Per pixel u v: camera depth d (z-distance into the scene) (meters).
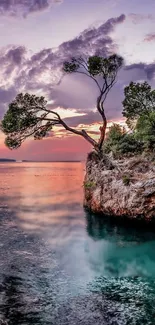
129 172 29.09
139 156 33.47
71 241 23.59
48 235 25.36
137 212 25.95
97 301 13.38
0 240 23.47
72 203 43.75
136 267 17.77
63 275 16.42
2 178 100.25
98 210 31.16
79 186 71.38
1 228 27.70
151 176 27.03
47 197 50.66
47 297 13.74
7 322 11.66
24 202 44.59
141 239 24.05
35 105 31.36
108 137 44.03
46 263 18.27
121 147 37.81
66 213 35.50
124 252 20.66
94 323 11.66
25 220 31.50
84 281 15.62
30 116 31.25
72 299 13.59
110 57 31.75
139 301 13.41
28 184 76.88
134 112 35.56
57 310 12.60
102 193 30.81
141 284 15.30
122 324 11.60
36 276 16.19
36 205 41.75
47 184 77.12
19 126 30.98
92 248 21.48
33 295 13.91
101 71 32.00
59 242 23.23
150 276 16.39
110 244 22.67
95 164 35.16
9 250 20.86
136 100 34.72
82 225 29.19
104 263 18.39
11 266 17.64
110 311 12.53
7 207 39.88
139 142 37.94
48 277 16.06
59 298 13.66
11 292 14.19
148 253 20.45
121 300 13.52
